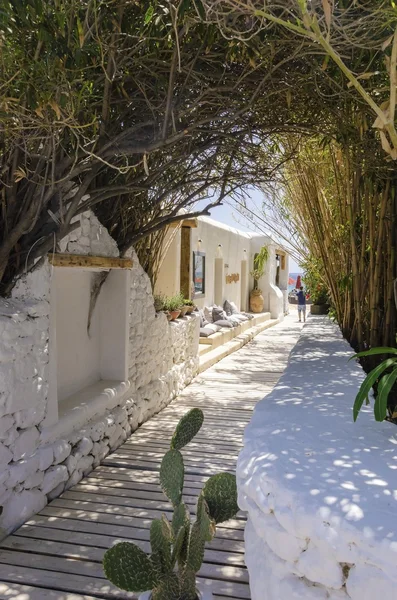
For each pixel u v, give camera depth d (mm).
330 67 3311
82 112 3156
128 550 1823
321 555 1410
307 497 1491
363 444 1911
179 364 7016
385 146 1463
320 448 1873
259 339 13164
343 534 1358
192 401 6430
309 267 9102
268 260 17484
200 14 2260
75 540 2930
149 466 4137
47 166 2994
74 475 3736
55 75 2443
